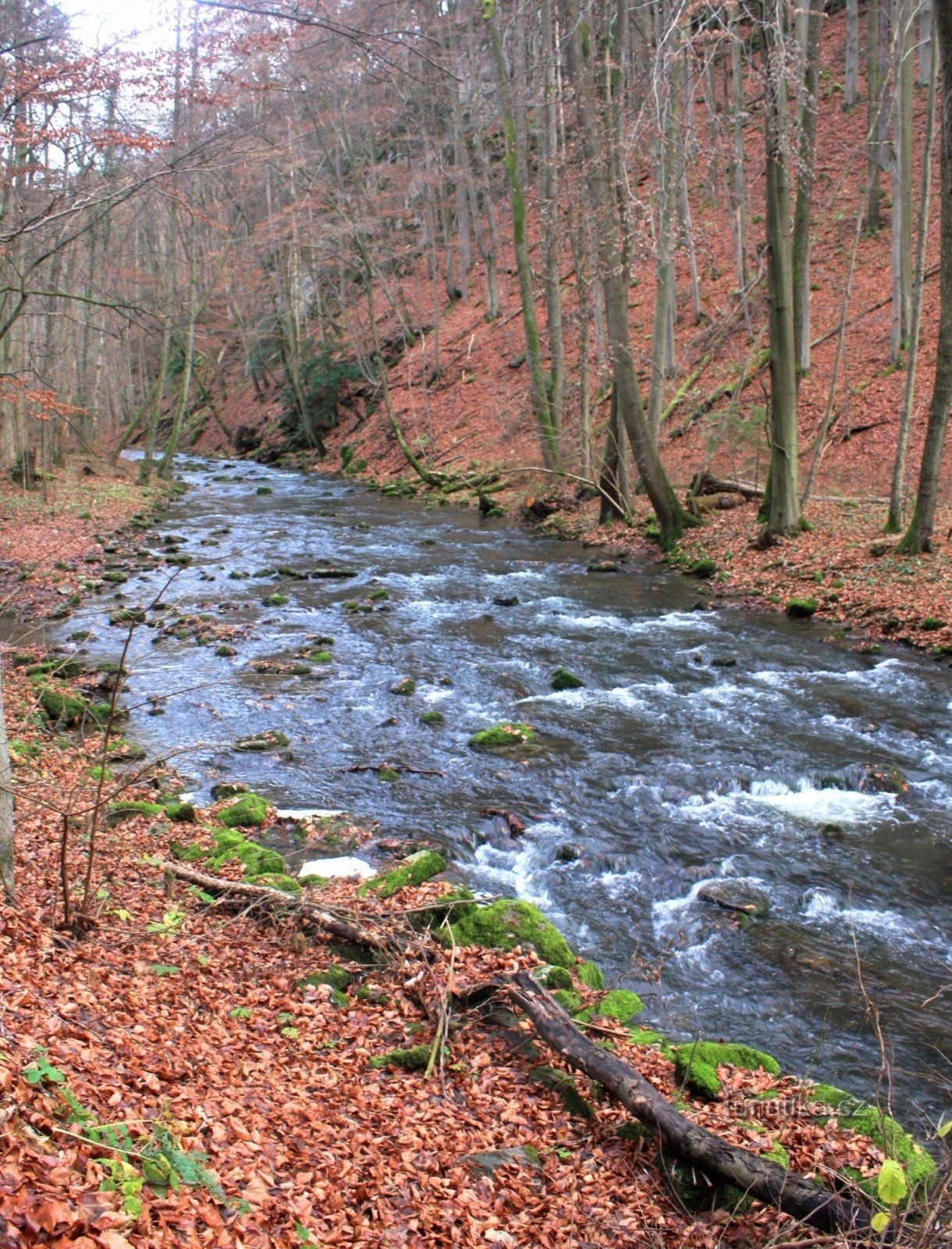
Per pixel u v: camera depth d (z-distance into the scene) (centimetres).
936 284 2877
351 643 1653
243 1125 462
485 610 1880
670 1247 467
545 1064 596
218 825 969
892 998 725
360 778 1112
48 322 3044
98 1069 451
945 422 1773
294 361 4788
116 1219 336
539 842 961
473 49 3353
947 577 1730
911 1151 523
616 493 2580
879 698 1367
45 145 1883
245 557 2383
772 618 1784
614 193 2197
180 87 1586
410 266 5359
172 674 1466
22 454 3112
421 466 3625
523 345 4059
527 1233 455
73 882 727
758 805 1052
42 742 1131
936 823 1003
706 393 2984
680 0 1712
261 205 5109
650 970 758
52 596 1909
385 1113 526
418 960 695
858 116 3728
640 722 1288
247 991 639
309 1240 395
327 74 3244
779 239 1948
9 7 1839
